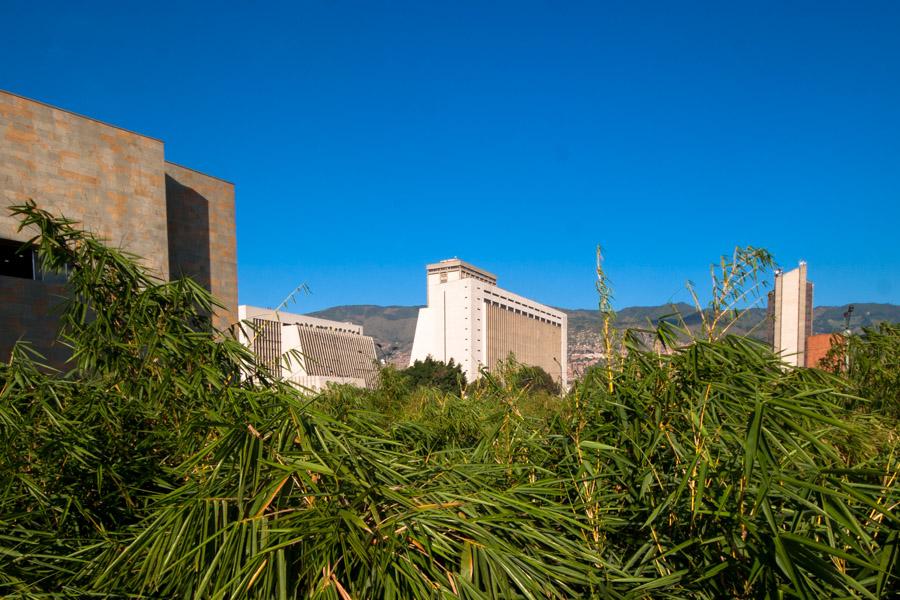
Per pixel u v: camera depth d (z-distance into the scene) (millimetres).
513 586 2555
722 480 2752
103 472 3490
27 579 2848
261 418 2922
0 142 23078
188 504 2529
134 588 2617
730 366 2832
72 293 4402
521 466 3641
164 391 3834
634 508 3061
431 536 2521
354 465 2732
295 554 2457
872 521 2332
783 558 2145
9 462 3301
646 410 3137
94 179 26250
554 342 99438
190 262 33156
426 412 6270
